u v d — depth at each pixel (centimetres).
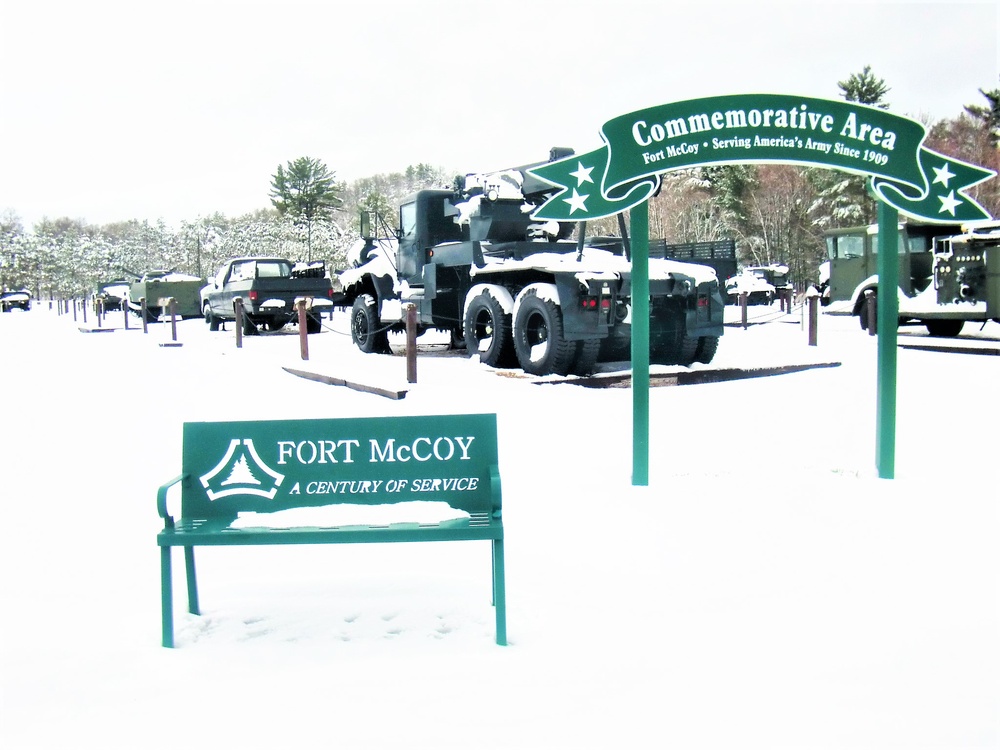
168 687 291
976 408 872
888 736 253
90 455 705
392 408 899
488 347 1249
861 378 1116
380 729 259
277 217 8131
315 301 2278
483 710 271
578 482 577
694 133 575
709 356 1230
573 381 1070
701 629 336
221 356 1593
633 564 413
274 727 262
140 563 433
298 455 349
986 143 4384
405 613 356
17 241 10131
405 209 1547
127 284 3994
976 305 1631
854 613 349
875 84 4691
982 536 447
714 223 5759
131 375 1307
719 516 490
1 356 1688
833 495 530
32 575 415
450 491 350
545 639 328
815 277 5275
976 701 273
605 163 578
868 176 572
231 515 350
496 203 1355
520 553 433
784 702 275
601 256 1236
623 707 272
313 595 380
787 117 571
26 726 265
